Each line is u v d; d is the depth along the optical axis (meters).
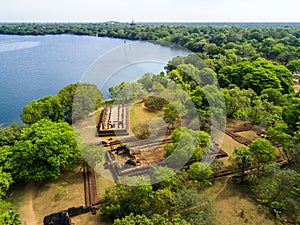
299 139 27.23
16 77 69.69
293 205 21.45
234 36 104.69
